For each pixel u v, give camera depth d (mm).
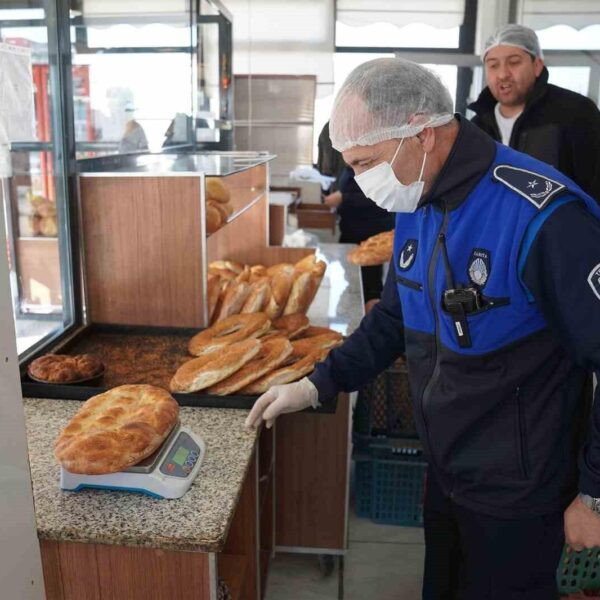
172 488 1092
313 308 2314
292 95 5168
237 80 5156
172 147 2842
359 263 2748
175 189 1844
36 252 1789
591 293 1003
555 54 4621
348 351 1457
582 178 2613
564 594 1810
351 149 1185
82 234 1897
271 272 2359
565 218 1027
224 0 5086
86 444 1089
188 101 3051
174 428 1229
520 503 1192
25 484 960
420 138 1147
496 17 5012
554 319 1070
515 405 1166
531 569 1249
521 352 1140
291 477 2068
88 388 1483
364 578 2146
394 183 1174
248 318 1831
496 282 1100
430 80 1160
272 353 1567
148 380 1604
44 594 1039
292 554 2260
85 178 1854
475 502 1239
